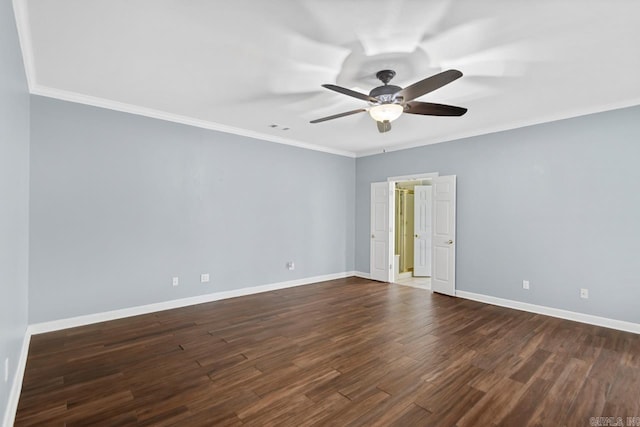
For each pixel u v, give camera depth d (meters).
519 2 1.92
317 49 2.49
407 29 2.22
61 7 1.99
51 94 3.39
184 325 3.65
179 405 2.13
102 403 2.14
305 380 2.46
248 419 1.99
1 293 1.66
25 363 2.68
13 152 2.04
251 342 3.18
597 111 3.75
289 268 5.66
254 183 5.14
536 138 4.25
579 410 2.10
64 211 3.49
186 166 4.40
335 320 3.87
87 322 3.64
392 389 2.34
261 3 1.95
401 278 6.96
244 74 2.95
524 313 4.20
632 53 2.50
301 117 4.25
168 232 4.25
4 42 1.62
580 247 3.89
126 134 3.90
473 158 4.88
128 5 1.97
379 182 6.29
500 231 4.59
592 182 3.80
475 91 3.30
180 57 2.64
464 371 2.61
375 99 2.75
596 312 3.76
